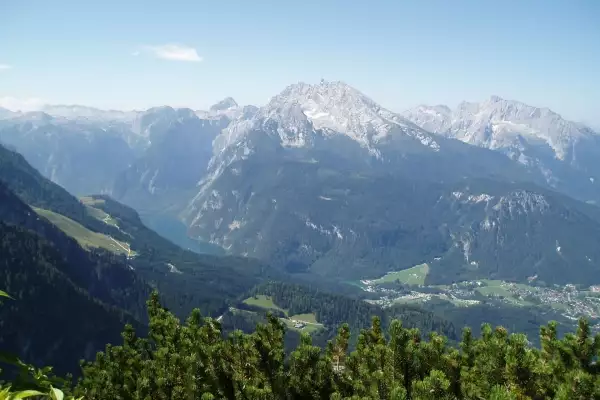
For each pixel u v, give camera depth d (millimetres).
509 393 13070
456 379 17422
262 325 20734
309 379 19047
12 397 6973
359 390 17922
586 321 17766
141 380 20406
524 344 16578
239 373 19234
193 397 18469
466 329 20438
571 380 15273
